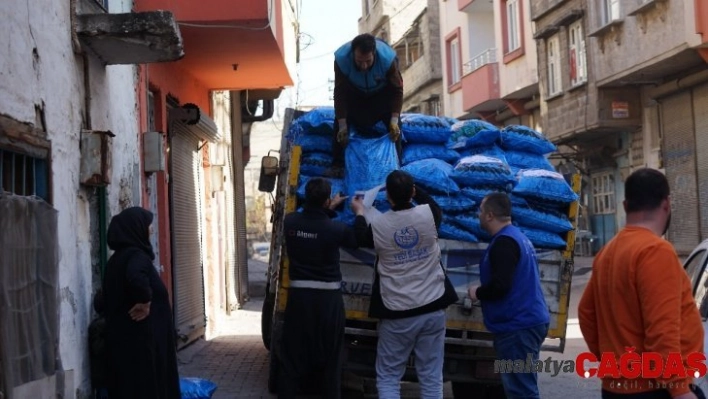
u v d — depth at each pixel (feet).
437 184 23.59
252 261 128.67
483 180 23.81
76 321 21.29
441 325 22.13
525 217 24.03
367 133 25.08
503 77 99.14
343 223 22.90
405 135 25.46
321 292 22.68
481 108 107.34
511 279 19.79
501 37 99.14
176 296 37.09
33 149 18.63
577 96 79.51
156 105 35.42
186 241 40.73
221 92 54.29
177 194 39.06
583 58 79.10
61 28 21.04
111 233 21.31
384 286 21.99
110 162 22.98
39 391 17.71
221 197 54.65
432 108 131.85
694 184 66.54
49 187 19.45
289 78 46.19
